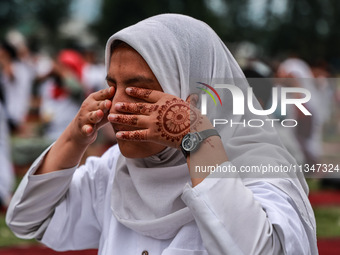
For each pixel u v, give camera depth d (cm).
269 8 3878
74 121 217
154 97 192
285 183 192
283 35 3750
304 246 185
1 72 1150
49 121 909
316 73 1057
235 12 4016
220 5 3978
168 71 198
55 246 235
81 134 213
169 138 188
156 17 209
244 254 174
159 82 197
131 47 199
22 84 1189
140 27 200
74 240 235
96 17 3906
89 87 1172
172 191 200
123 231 211
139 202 208
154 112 188
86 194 229
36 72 1335
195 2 3353
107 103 202
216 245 176
